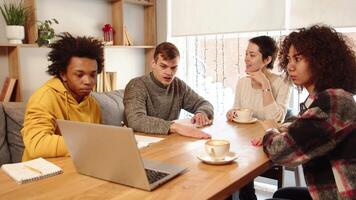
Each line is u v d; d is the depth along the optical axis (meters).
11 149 2.05
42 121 1.30
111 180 0.96
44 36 2.38
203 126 1.75
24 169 1.06
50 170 1.05
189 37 3.37
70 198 0.85
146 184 0.89
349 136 1.00
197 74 3.36
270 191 2.92
